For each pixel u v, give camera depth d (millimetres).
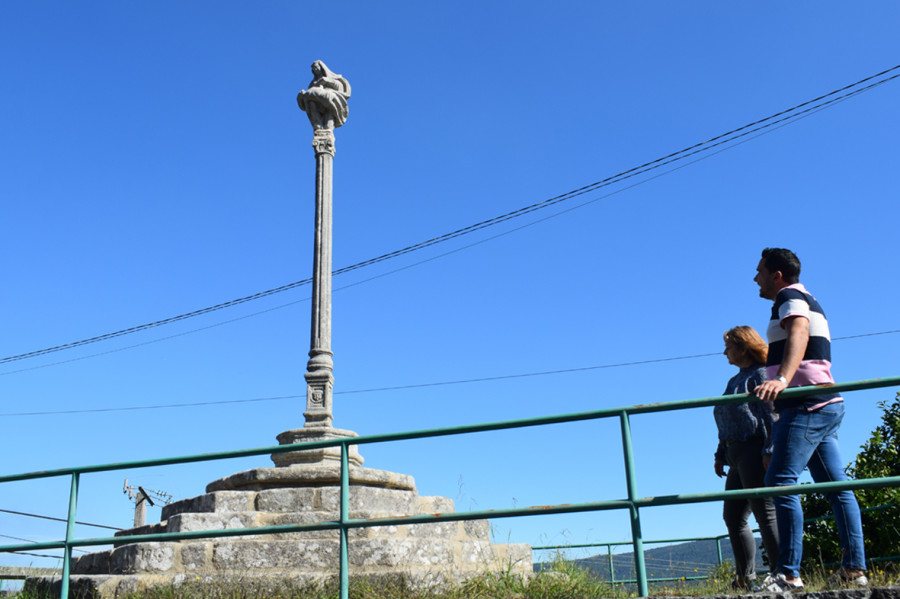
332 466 9555
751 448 5785
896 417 10453
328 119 12070
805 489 4715
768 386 4848
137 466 6559
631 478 5168
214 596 7207
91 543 6449
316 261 11336
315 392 10609
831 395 5121
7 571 10398
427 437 5766
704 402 5094
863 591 4613
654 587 10078
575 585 6605
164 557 8133
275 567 8117
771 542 5703
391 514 8625
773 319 5309
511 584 6730
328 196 11711
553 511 5285
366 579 7461
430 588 6973
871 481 4625
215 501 9078
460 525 9484
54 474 6742
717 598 4859
